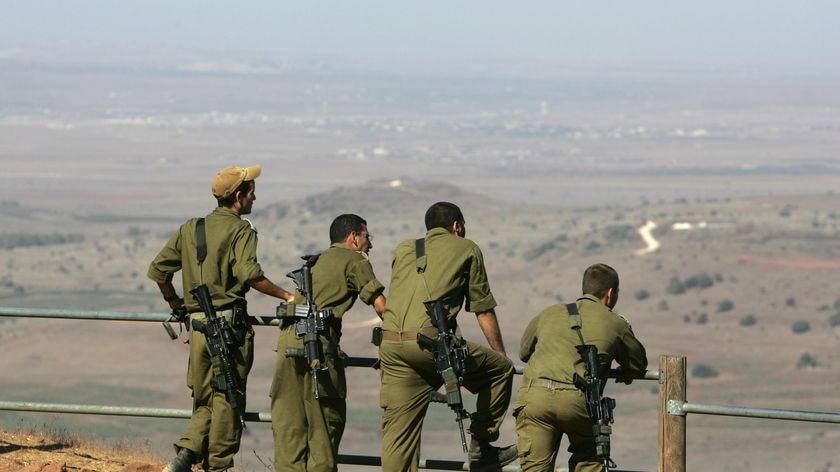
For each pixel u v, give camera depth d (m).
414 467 13.66
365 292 13.77
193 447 14.02
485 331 13.70
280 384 13.87
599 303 13.70
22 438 17.81
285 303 13.91
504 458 13.77
